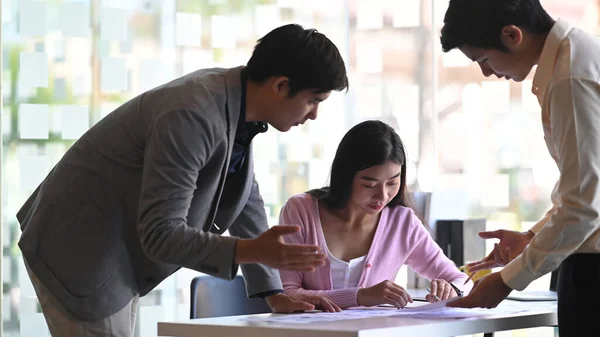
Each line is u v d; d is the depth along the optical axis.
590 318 1.86
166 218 1.81
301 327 1.75
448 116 4.14
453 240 3.57
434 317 2.00
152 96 1.96
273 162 3.88
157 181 1.82
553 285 3.04
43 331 3.33
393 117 4.11
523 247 2.26
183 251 1.80
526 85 4.03
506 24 1.91
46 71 3.35
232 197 2.20
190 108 1.85
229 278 1.81
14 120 3.29
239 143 2.12
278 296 2.26
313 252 1.78
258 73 1.95
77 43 3.41
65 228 1.98
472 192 4.10
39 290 2.03
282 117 1.98
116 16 3.48
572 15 3.94
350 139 2.54
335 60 1.93
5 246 3.27
